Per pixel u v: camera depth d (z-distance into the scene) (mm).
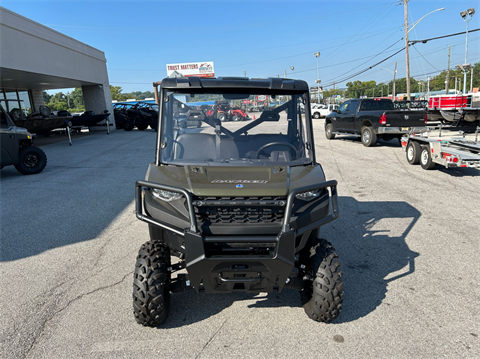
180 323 3330
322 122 32500
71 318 3412
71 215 6418
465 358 2861
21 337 3135
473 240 5227
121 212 6578
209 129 3643
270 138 3688
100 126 24422
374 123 14117
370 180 8836
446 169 10031
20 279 4164
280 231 2832
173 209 3004
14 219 6223
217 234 2824
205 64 36719
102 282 4098
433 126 11336
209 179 3105
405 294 3824
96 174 9961
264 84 3605
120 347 3002
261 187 2971
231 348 2988
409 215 6281
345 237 5375
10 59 13828
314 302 3131
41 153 10219
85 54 20547
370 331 3201
